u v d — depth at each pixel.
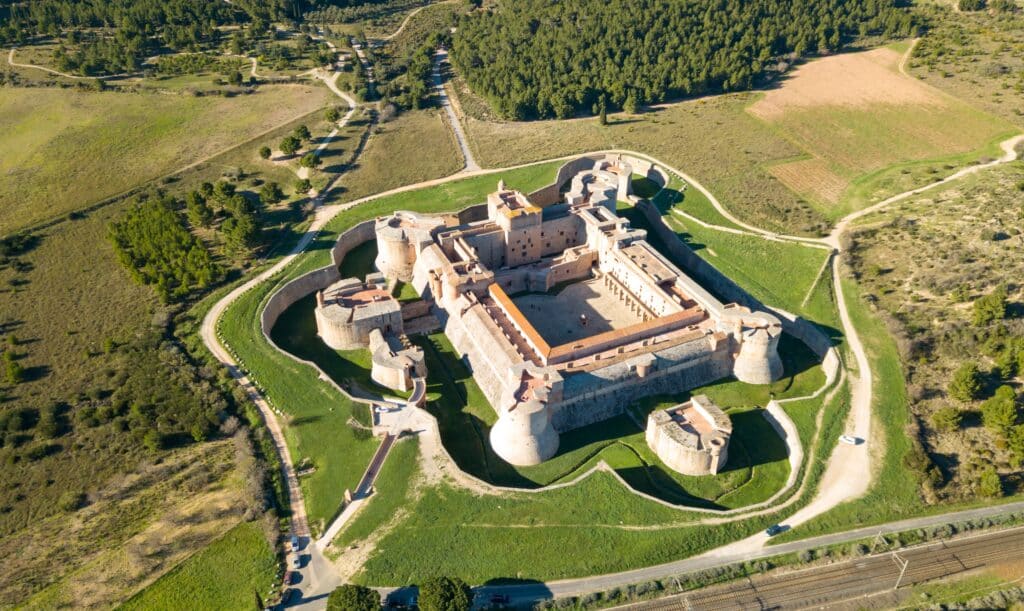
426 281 139.88
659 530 92.44
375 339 124.50
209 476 100.56
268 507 96.00
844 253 143.50
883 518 93.06
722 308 123.00
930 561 87.50
